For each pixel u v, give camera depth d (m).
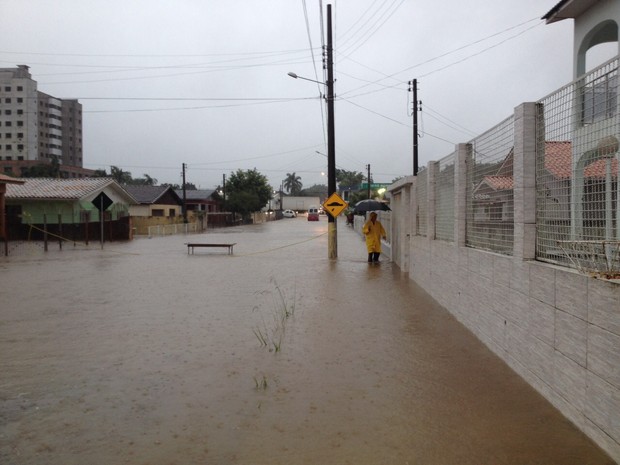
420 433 3.91
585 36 12.18
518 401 4.53
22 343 6.72
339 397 4.70
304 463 3.47
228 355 6.13
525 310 5.04
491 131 6.52
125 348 6.46
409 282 12.47
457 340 6.74
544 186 4.94
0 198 25.80
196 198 68.94
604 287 3.53
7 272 15.05
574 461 3.42
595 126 4.02
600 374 3.58
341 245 27.06
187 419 4.21
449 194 9.01
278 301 9.89
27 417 4.27
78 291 11.27
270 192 79.62
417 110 33.06
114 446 3.73
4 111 99.75
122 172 99.62
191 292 11.09
